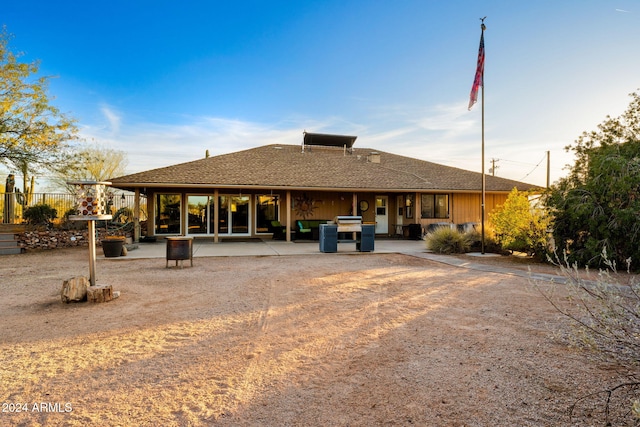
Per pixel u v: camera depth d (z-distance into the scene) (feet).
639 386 8.55
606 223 27.96
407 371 10.03
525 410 7.83
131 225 52.13
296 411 8.00
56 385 9.33
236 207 57.93
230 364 10.68
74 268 28.86
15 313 16.10
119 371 10.18
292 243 50.31
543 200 33.30
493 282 22.97
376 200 64.80
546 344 11.84
